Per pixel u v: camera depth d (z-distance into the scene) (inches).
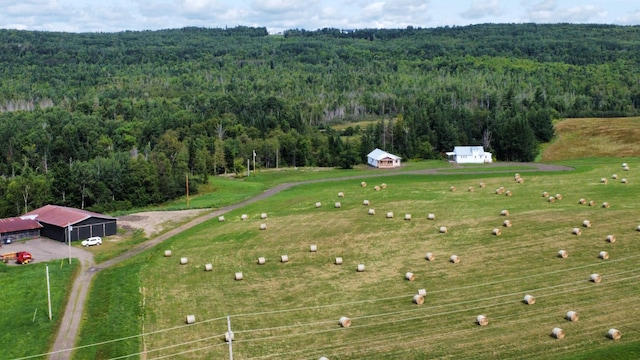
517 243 2741.1
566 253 2504.9
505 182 4311.0
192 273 2677.2
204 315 2181.3
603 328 1833.2
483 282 2295.8
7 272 2819.9
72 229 3388.3
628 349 1690.5
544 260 2486.5
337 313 2113.7
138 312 2249.0
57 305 2370.8
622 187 3850.9
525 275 2331.4
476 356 1720.0
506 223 3019.2
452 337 1851.6
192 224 3673.7
